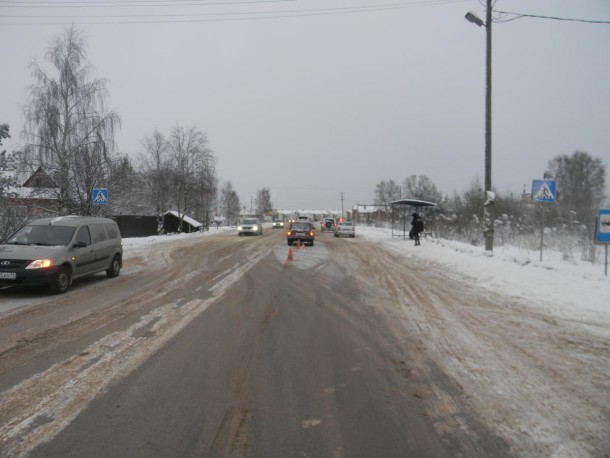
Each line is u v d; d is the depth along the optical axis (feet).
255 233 126.82
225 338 20.53
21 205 58.85
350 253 66.85
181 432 11.73
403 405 13.52
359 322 23.81
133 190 104.47
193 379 15.46
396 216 190.60
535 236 71.92
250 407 13.32
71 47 81.56
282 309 26.91
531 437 11.59
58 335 20.70
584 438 11.56
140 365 16.75
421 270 46.03
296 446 11.10
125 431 11.73
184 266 49.16
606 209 37.78
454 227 104.12
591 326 22.89
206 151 134.31
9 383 14.83
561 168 177.68
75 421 12.23
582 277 36.32
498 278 38.22
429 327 22.77
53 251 31.94
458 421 12.48
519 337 20.90
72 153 77.25
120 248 41.88
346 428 12.06
